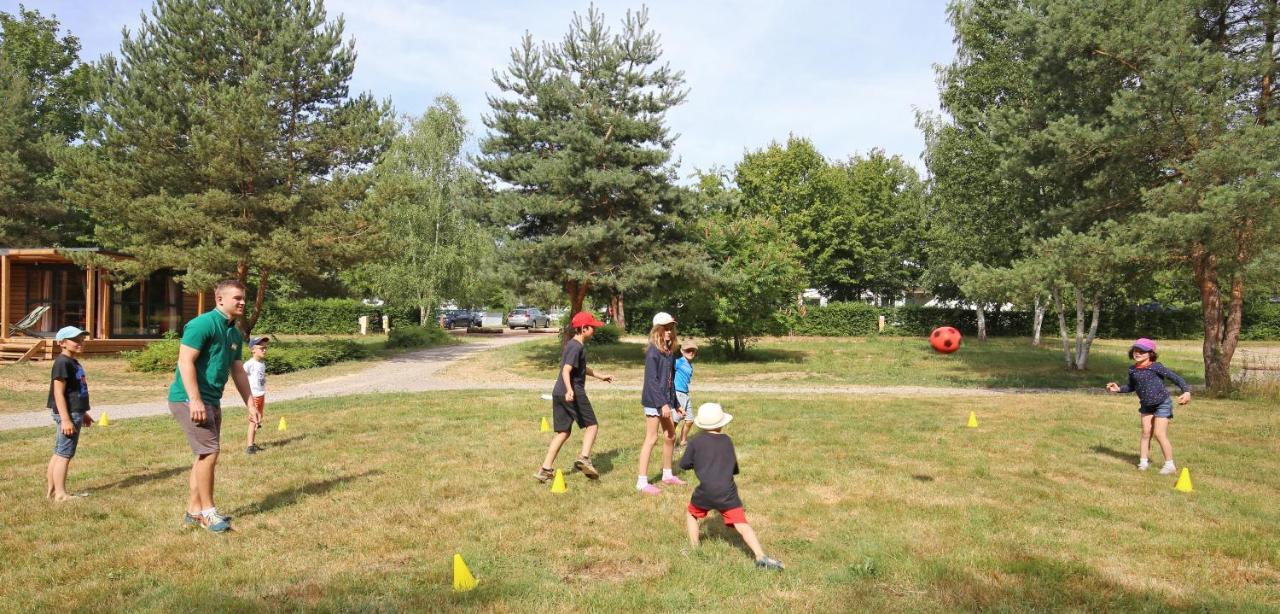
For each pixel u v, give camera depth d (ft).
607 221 74.79
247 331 82.28
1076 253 53.06
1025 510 20.29
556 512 19.84
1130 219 53.57
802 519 19.42
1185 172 49.47
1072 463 26.53
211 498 18.48
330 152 82.89
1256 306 142.61
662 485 22.98
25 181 107.65
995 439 31.14
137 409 47.65
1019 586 14.79
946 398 49.57
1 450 29.63
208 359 18.43
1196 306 140.46
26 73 122.52
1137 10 53.11
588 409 23.36
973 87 84.69
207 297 96.32
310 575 15.31
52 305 88.12
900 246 159.53
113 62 75.87
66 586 14.65
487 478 23.59
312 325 148.87
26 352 74.18
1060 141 55.93
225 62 77.46
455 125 132.26
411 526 18.69
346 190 80.94
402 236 124.06
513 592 14.38
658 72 78.59
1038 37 59.06
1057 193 64.23
